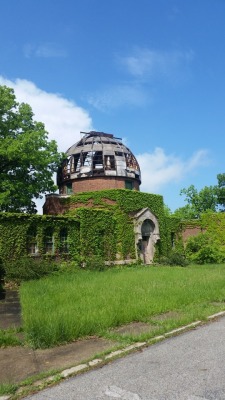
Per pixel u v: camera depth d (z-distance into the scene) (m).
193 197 63.88
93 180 36.56
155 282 17.17
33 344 7.85
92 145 37.69
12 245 23.66
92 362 6.54
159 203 35.94
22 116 32.59
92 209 29.38
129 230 32.16
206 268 27.64
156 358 6.69
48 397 5.16
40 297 13.50
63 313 9.82
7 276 20.92
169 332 8.51
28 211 33.47
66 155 35.09
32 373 6.29
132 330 8.98
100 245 29.53
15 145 28.69
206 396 4.92
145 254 34.38
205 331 8.59
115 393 5.16
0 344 7.96
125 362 6.55
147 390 5.21
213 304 12.17
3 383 5.76
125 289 14.98
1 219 23.39
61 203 33.84
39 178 32.38
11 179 30.83
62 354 7.32
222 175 61.50
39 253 25.20
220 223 42.22
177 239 39.72
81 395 5.15
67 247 27.27
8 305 14.05
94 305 11.30
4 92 31.22
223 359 6.39
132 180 38.12
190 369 5.98
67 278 20.77
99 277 20.80
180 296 12.88
